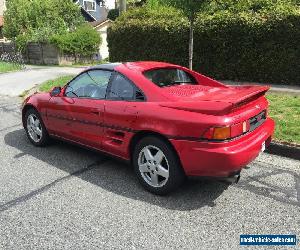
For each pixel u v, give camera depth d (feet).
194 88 15.16
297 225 11.86
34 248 10.89
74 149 19.69
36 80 50.88
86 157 18.40
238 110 12.82
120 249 10.75
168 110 13.05
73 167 17.10
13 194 14.40
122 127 14.46
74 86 17.33
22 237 11.47
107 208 13.14
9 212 13.03
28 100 19.98
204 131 12.10
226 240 11.09
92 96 16.21
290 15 33.14
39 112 19.11
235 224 11.95
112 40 51.78
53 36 96.27
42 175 16.22
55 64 98.63
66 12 115.14
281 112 23.50
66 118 17.38
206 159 12.19
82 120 16.43
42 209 13.17
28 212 12.99
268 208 12.94
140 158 14.21
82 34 100.83
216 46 38.75
